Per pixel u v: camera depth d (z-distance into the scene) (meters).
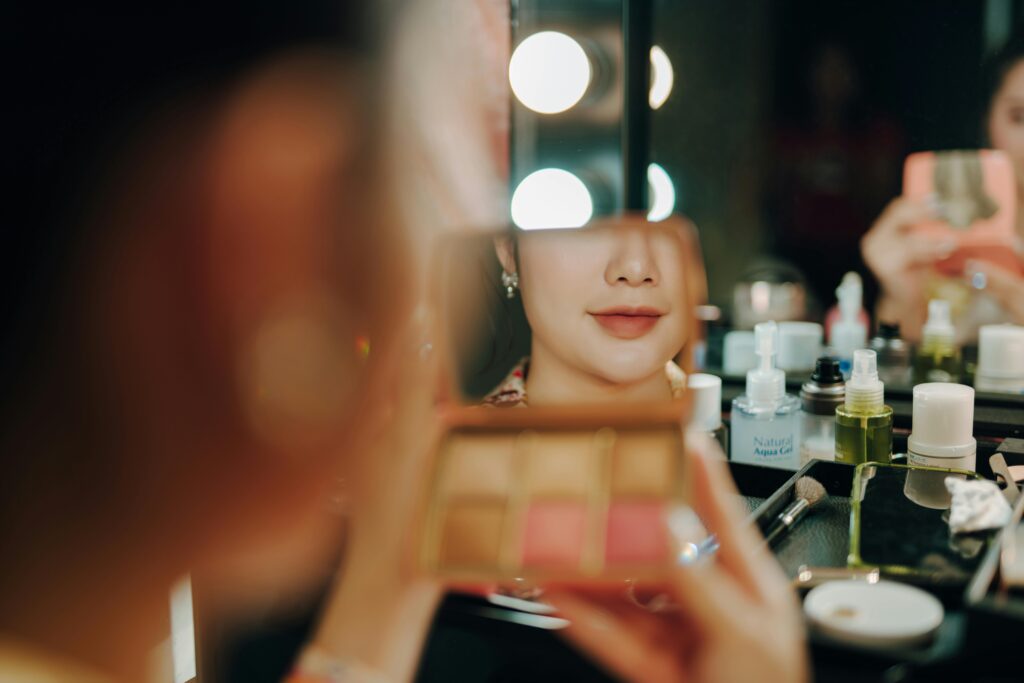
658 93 0.91
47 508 0.28
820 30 0.90
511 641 0.53
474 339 0.56
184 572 0.31
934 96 0.88
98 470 0.28
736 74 0.93
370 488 0.47
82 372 0.28
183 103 0.28
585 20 0.83
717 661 0.41
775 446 0.81
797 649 0.41
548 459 0.51
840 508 0.68
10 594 0.28
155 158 0.28
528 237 0.63
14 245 0.28
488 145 0.61
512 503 0.49
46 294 0.28
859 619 0.48
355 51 0.33
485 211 0.56
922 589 0.53
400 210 0.36
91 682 0.29
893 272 0.92
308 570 0.64
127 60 0.28
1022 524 0.52
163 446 0.29
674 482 0.49
